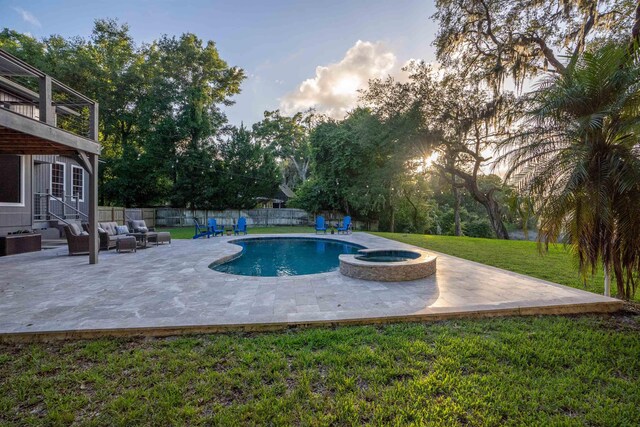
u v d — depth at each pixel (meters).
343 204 21.81
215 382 2.25
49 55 19.20
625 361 2.61
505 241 12.48
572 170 4.09
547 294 4.54
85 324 3.22
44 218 11.27
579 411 1.99
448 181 19.59
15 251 8.34
